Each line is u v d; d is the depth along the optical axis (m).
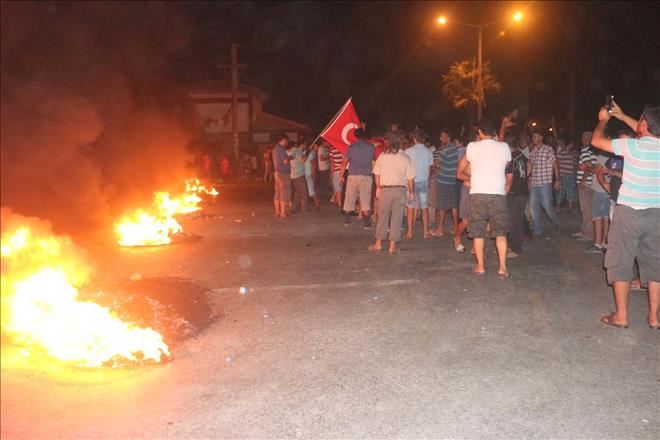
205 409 4.96
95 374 5.66
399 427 4.62
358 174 14.30
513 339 6.46
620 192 6.72
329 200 22.88
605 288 8.51
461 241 12.51
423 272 9.63
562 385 5.32
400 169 11.16
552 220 13.68
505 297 8.07
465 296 8.15
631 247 6.66
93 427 4.68
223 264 10.60
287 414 4.86
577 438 4.44
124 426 4.69
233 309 7.70
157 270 10.07
